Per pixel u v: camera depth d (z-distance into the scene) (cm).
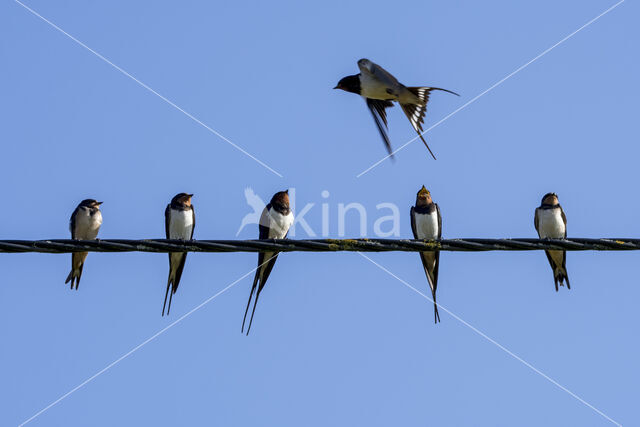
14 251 1205
